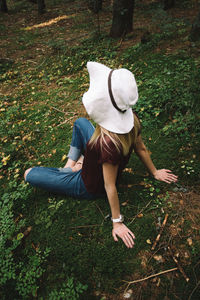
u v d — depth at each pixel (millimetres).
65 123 3547
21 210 2430
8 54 6949
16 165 2936
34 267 1927
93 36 6500
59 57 5961
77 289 1757
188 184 2307
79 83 4559
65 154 2984
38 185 2281
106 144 1446
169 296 1661
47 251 2006
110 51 5418
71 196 2363
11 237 2193
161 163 2551
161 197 2244
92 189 2037
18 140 3402
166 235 1973
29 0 13047
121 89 1294
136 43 5531
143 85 3805
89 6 10055
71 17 9516
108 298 1725
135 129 1599
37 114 3910
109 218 2176
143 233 2018
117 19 5914
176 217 2076
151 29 5938
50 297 1768
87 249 1996
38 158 3035
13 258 2031
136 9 8461
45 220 2256
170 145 2740
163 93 3334
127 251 1936
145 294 1700
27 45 7453
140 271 1814
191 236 1938
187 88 3232
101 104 1351
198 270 1744
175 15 6840
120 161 1567
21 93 4684
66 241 2080
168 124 3020
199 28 4582
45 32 8352
